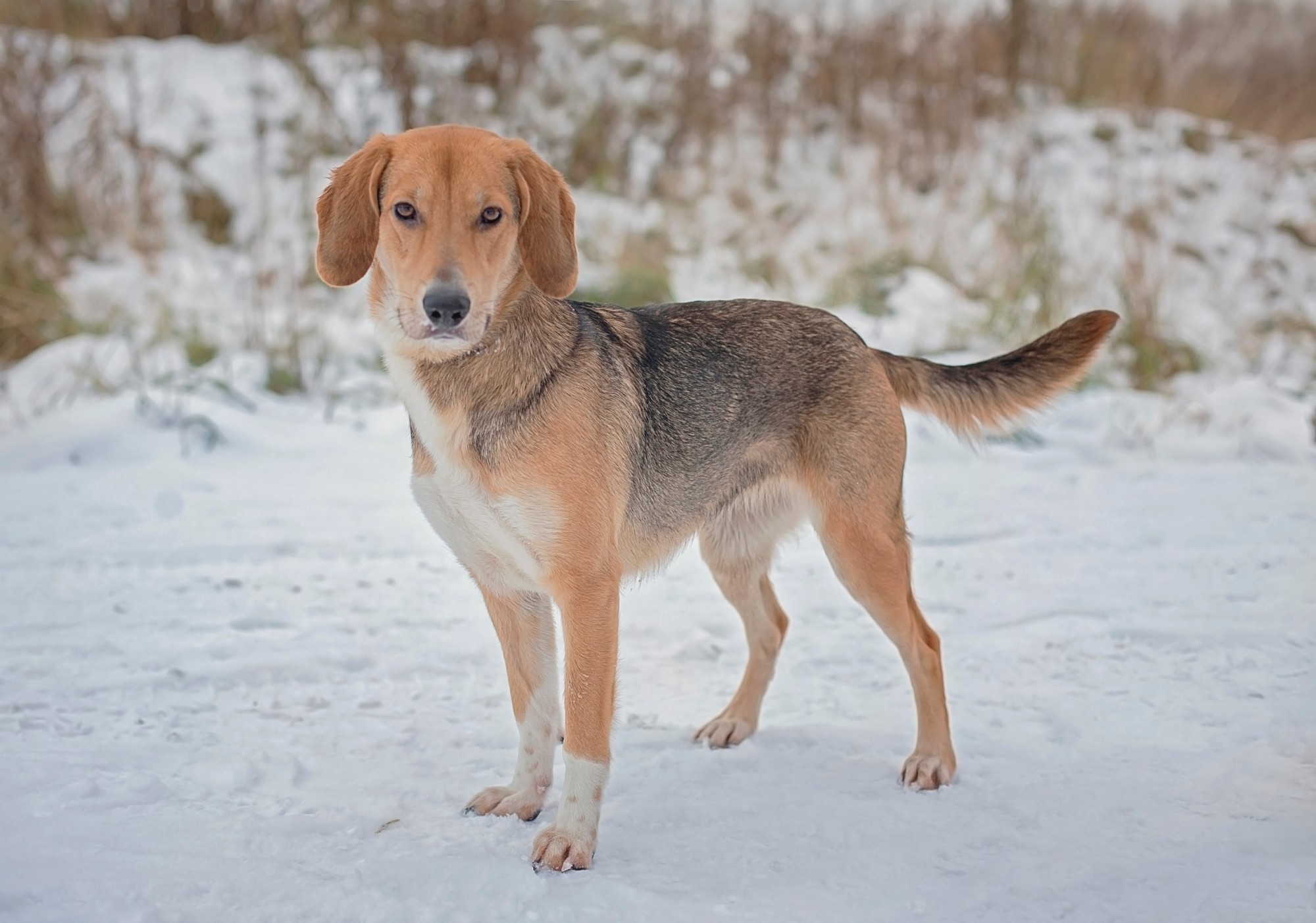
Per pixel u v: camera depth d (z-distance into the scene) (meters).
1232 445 8.59
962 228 11.97
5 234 9.49
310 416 8.34
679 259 11.09
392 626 5.09
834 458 3.96
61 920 2.74
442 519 3.52
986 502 7.20
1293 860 3.09
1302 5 15.99
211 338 9.19
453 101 11.59
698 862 3.17
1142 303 10.55
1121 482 7.70
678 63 12.57
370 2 12.17
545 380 3.38
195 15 12.11
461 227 3.27
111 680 4.36
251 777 3.63
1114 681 4.55
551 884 3.01
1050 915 2.85
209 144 10.92
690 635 5.18
